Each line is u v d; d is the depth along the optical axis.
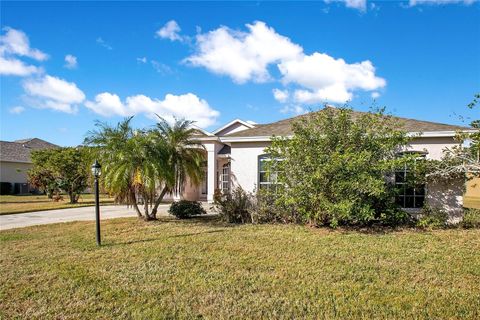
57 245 9.64
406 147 13.10
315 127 12.21
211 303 5.37
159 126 14.14
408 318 4.77
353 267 7.16
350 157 10.82
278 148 12.88
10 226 13.55
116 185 12.33
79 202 25.59
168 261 7.74
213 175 22.31
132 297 5.63
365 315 4.86
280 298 5.51
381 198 11.48
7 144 42.69
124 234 11.21
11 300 5.55
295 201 11.70
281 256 8.10
